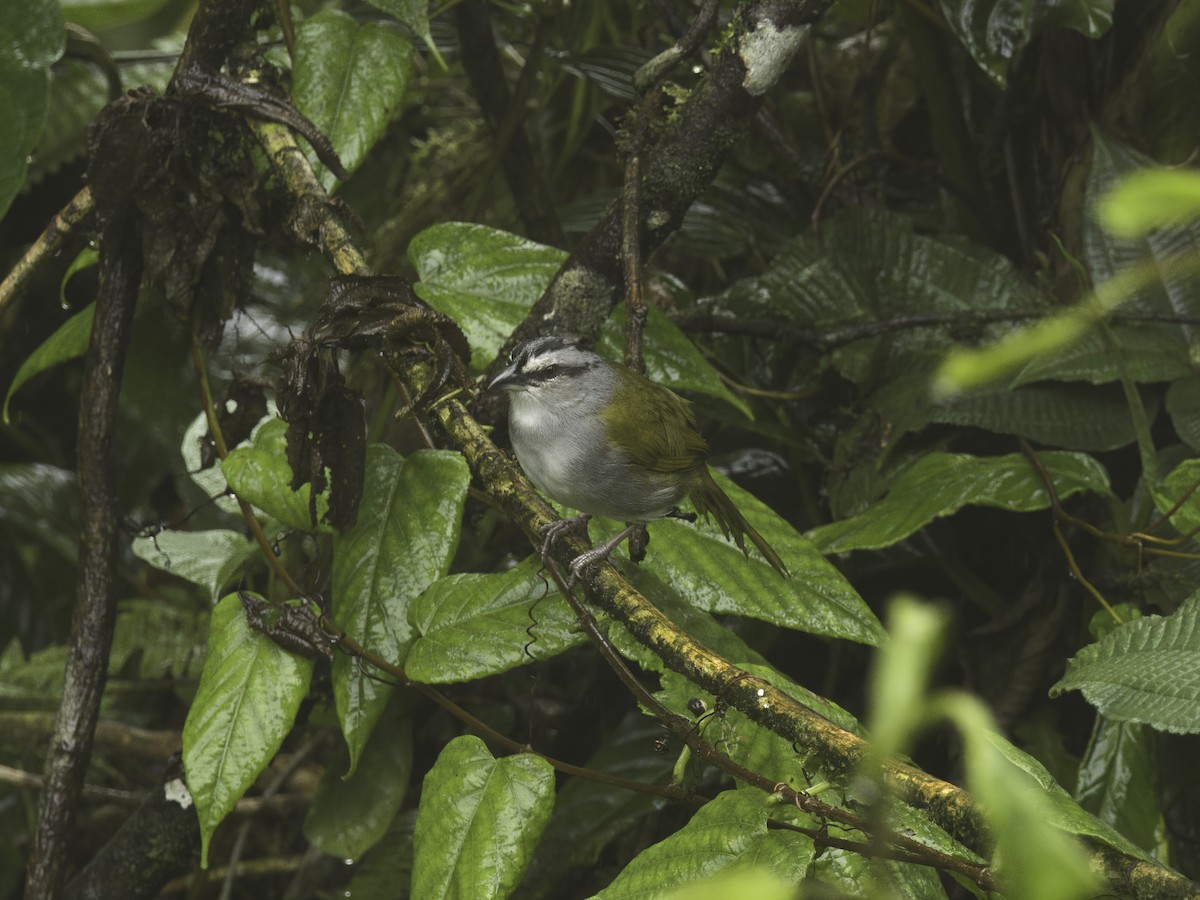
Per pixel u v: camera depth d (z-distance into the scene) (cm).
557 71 772
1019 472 482
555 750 635
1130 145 588
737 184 730
